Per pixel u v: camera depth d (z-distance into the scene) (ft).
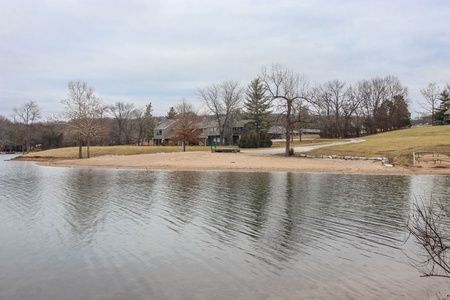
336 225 42.73
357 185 76.59
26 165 146.30
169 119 376.68
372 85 344.28
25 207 53.16
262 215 47.88
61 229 41.22
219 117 297.33
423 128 260.62
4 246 35.24
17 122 347.36
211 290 25.34
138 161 140.56
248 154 161.38
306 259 31.50
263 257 32.01
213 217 46.80
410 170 107.76
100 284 26.50
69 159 173.88
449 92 331.98
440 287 25.59
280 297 24.20
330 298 23.99
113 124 378.94
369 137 257.14
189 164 128.06
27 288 25.94
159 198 60.54
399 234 39.04
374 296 24.25
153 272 28.68
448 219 44.62
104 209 51.72
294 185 76.79
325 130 328.08
